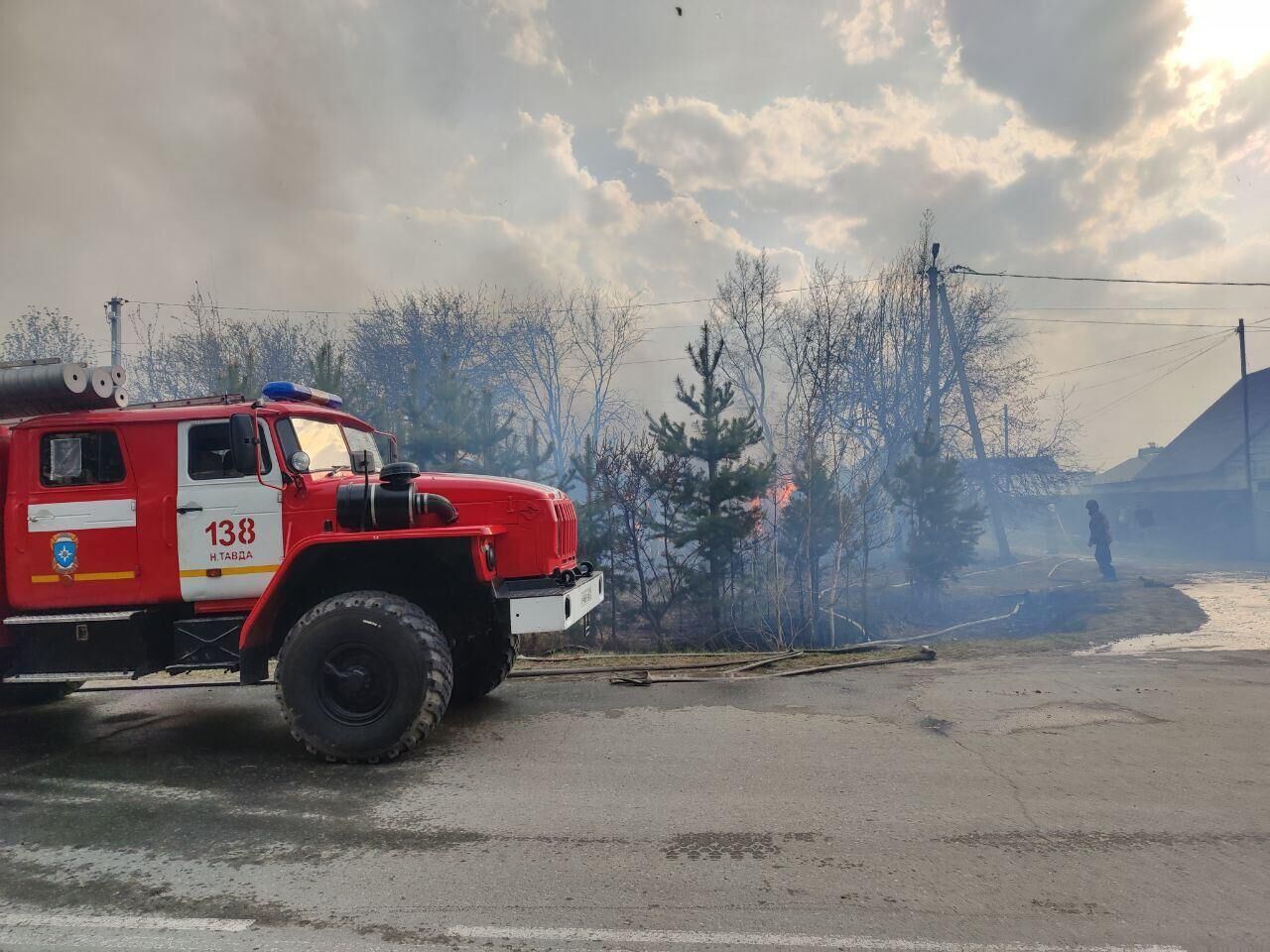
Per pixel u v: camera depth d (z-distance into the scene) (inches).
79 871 132.1
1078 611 532.7
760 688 262.1
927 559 687.1
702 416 595.2
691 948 105.0
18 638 204.5
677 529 619.8
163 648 207.9
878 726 213.9
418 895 121.1
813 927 110.2
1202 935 107.9
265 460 210.4
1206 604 495.8
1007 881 124.0
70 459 209.9
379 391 1200.8
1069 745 194.9
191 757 198.1
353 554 206.4
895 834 142.3
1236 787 164.9
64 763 194.1
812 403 676.7
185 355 1122.7
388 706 187.0
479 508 217.3
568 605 209.0
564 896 120.0
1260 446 1293.1
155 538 206.8
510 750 197.5
